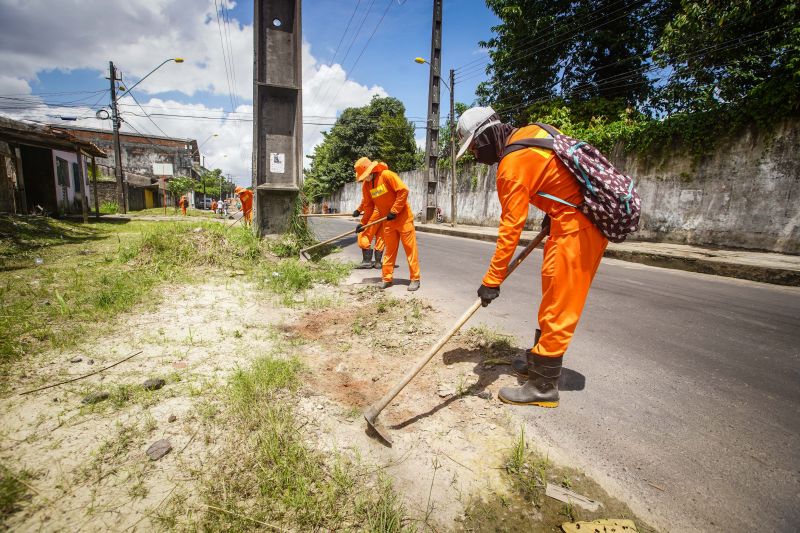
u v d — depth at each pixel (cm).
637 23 1505
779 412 215
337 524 140
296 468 164
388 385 245
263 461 166
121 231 1097
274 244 706
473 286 525
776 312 420
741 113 852
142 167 4575
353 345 308
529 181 207
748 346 315
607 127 1180
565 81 1694
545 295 218
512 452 182
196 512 141
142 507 142
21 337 284
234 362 263
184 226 677
